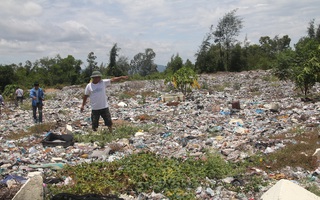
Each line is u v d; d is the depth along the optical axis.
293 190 6.02
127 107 21.30
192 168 7.89
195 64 65.06
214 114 16.34
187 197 6.48
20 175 7.98
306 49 21.91
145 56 87.62
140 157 8.84
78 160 9.45
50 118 18.61
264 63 57.50
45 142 11.19
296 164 8.23
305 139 10.03
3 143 12.22
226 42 63.88
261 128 12.38
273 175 7.70
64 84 72.88
